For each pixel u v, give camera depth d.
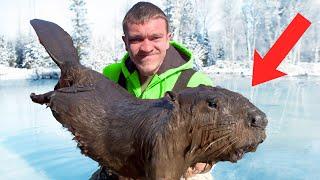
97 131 0.76
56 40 0.84
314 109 2.96
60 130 2.26
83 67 0.82
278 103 3.31
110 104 0.78
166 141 0.66
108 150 0.75
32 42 11.16
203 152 0.65
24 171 1.56
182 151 0.66
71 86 0.80
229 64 10.80
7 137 2.10
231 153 0.64
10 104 3.49
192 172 0.74
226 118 0.63
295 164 1.64
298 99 3.58
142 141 0.69
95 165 1.63
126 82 1.02
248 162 1.67
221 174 1.53
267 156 1.74
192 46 10.92
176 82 0.97
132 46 0.90
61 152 1.80
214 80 6.49
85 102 0.78
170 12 10.33
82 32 10.16
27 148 1.88
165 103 0.71
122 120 0.74
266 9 10.88
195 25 11.66
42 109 3.10
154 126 0.68
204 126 0.64
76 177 1.50
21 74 9.55
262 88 4.77
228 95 0.64
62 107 0.78
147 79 0.98
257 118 0.62
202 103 0.64
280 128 2.29
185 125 0.65
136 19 0.88
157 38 0.90
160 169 0.66
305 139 2.03
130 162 0.74
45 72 9.25
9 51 12.60
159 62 0.92
